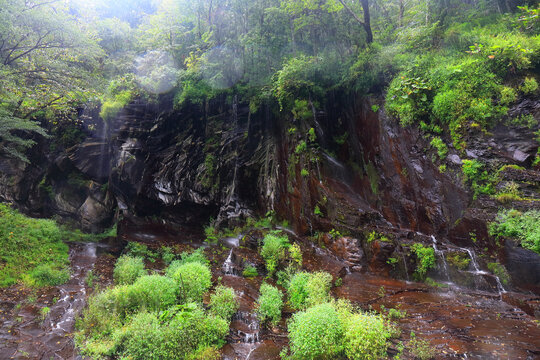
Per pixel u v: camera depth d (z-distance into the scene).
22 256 10.30
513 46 7.15
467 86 7.73
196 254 10.31
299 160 11.83
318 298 6.57
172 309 5.66
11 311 7.32
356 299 6.99
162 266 11.05
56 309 7.55
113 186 15.41
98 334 6.09
